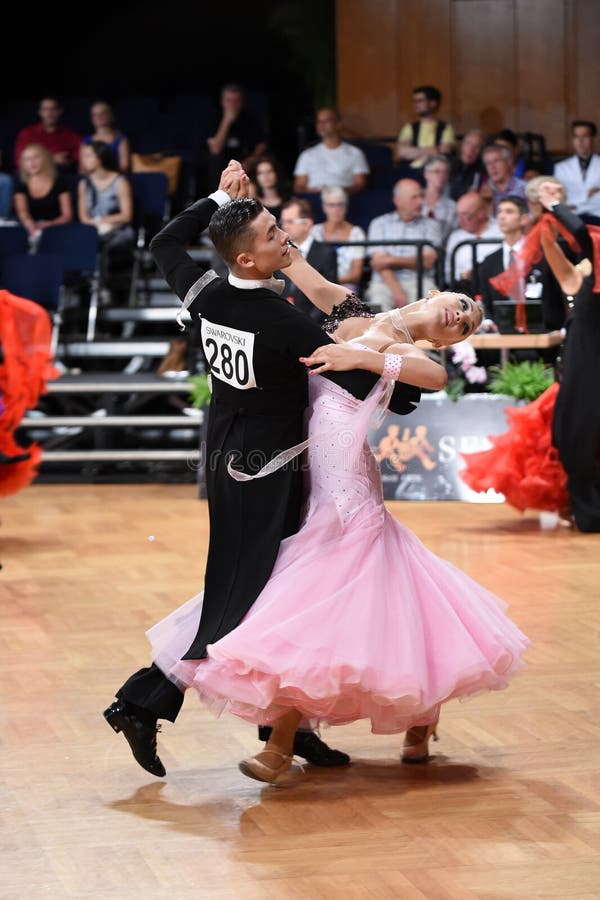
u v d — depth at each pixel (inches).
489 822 289.0
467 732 355.3
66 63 1256.2
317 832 285.7
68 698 390.9
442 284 855.1
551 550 613.9
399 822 290.4
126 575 576.1
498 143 933.2
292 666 287.7
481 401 767.7
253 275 306.0
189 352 914.7
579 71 1123.9
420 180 1017.5
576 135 994.7
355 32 1141.7
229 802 305.7
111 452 880.3
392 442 771.4
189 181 1096.2
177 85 1250.6
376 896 251.1
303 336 300.5
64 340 955.3
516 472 670.5
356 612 296.5
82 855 275.3
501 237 890.7
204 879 261.4
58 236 973.8
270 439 308.3
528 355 802.2
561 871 261.1
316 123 1123.9
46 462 907.4
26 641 462.0
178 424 877.2
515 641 323.0
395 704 296.8
